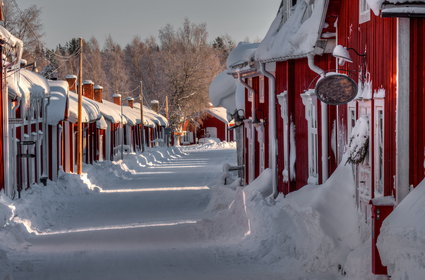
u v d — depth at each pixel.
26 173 37.59
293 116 25.47
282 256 19.69
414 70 15.64
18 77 36.34
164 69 133.25
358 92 18.53
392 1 15.09
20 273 18.44
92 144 65.00
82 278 17.62
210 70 131.38
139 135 96.44
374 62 17.22
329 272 16.98
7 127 31.86
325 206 18.64
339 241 17.67
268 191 27.95
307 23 22.11
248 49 33.38
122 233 26.34
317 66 21.77
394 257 14.09
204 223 27.47
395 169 15.85
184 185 48.91
